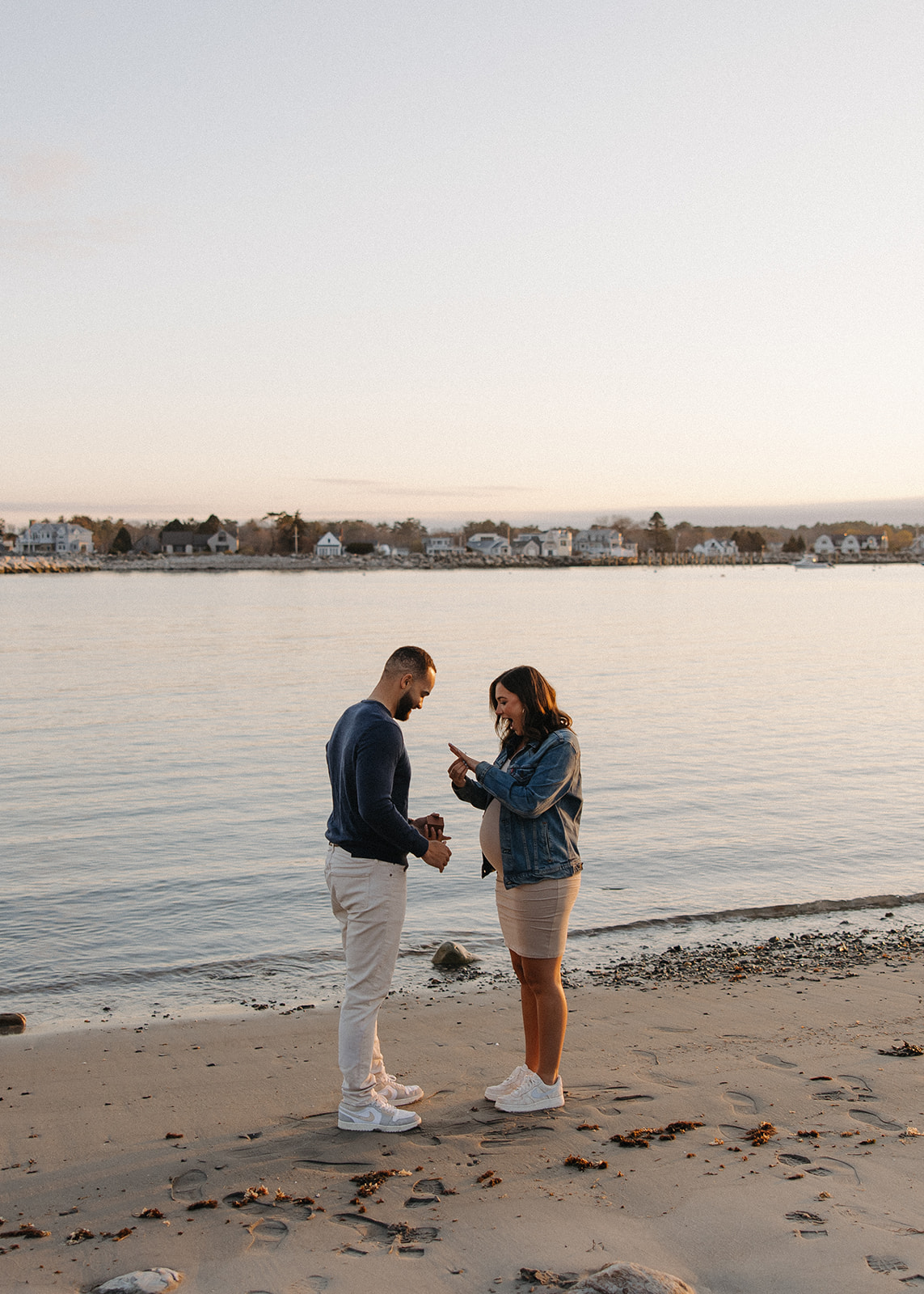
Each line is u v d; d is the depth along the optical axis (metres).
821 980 7.15
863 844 11.77
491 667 32.53
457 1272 3.32
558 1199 3.81
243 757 17.73
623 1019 6.32
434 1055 5.73
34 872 10.87
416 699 4.69
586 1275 3.27
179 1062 5.74
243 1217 3.76
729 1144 4.29
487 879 10.49
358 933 4.54
